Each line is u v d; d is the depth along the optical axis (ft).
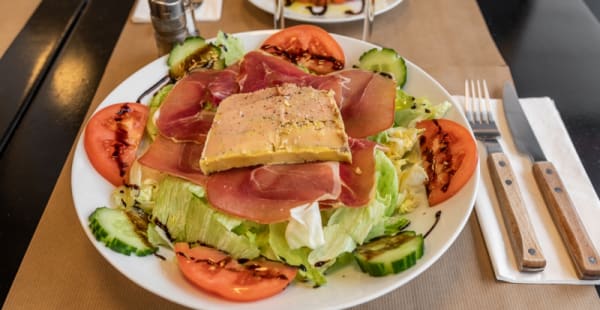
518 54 1.85
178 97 1.37
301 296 0.99
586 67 1.78
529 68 1.77
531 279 1.12
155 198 1.19
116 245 1.05
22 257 1.22
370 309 1.09
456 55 1.81
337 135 1.17
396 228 1.15
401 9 2.05
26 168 1.43
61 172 1.40
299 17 1.86
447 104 1.36
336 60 1.56
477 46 1.86
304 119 1.21
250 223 1.11
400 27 1.96
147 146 1.34
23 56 1.83
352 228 1.09
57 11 2.06
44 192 1.37
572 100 1.63
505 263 1.15
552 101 1.54
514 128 1.44
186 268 1.03
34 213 1.32
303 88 1.31
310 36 1.61
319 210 1.11
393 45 1.87
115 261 1.03
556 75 1.74
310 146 1.14
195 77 1.43
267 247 1.09
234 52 1.58
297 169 1.15
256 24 1.97
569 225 1.16
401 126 1.37
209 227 1.10
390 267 1.01
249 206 1.10
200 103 1.36
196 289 1.00
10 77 1.74
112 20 2.02
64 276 1.15
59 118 1.59
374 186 1.12
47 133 1.54
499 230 1.22
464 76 1.71
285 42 1.61
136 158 1.26
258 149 1.15
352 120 1.31
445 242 1.06
